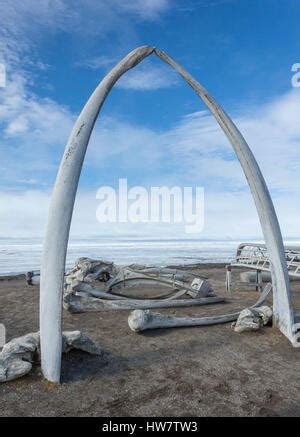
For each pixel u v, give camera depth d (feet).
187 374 14.30
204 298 27.84
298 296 31.09
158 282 28.58
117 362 15.46
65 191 13.64
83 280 31.09
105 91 15.29
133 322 19.49
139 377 13.96
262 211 19.48
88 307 24.98
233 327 20.72
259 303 24.59
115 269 33.81
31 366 13.52
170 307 26.53
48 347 13.19
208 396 12.44
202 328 20.77
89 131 14.51
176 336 19.24
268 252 20.02
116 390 12.82
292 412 11.38
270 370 14.75
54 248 13.33
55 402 11.89
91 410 11.47
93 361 15.40
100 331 20.29
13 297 31.24
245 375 14.24
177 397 12.36
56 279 13.28
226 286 35.47
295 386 13.25
